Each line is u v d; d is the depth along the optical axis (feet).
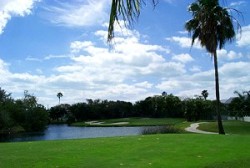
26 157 46.98
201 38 113.39
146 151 50.31
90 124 350.64
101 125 322.55
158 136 68.90
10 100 289.53
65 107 480.23
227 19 109.70
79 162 43.11
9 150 53.36
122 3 12.81
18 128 273.33
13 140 173.78
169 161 43.47
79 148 54.08
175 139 63.31
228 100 341.41
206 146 55.01
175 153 48.78
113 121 369.30
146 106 435.12
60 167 40.63
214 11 109.81
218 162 43.09
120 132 202.90
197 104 281.13
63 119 478.18
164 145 55.83
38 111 299.38
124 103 467.93
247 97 233.55
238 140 62.23
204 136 68.69
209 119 290.15
